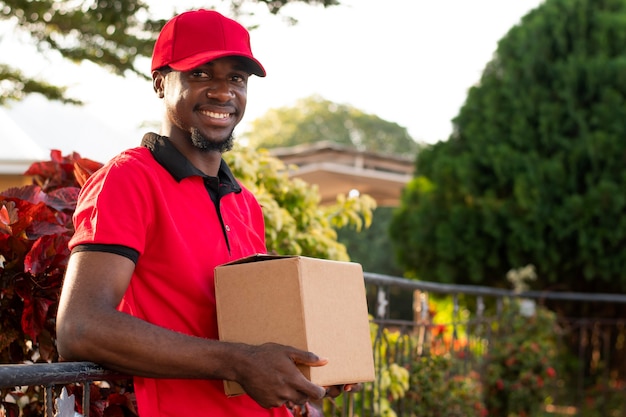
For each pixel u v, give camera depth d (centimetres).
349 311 182
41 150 670
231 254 181
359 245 2022
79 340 149
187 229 174
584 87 880
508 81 895
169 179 175
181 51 181
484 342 648
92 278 154
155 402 170
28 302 204
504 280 896
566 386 838
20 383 139
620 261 838
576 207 835
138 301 170
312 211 407
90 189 166
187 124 183
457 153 935
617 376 848
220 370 155
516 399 620
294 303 165
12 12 565
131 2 552
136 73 593
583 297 691
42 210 213
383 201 1049
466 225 880
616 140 845
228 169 197
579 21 903
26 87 657
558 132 873
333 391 188
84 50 585
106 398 221
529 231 850
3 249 207
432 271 912
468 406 515
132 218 162
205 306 172
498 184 877
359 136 3359
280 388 156
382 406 409
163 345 151
